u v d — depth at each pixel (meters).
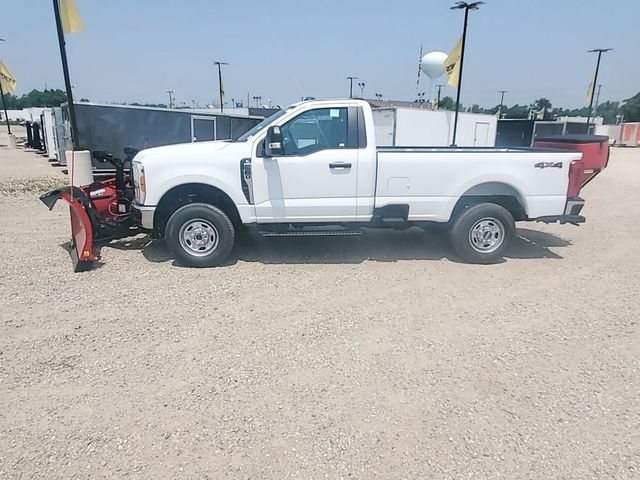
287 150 5.93
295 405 3.10
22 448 2.67
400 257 6.61
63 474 2.48
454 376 3.50
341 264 6.23
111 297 4.92
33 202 10.66
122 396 3.18
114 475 2.48
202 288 5.23
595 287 5.50
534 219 6.40
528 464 2.60
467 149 6.88
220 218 5.87
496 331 4.28
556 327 4.38
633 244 7.59
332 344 3.97
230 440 2.76
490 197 6.38
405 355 3.80
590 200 12.35
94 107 13.98
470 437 2.81
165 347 3.87
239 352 3.80
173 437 2.78
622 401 3.21
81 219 5.72
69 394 3.20
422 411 3.06
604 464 2.60
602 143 7.00
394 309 4.73
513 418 3.01
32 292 5.02
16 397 3.15
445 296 5.12
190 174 5.75
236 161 5.81
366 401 3.16
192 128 15.10
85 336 4.04
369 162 5.93
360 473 2.51
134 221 6.36
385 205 6.09
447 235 6.82
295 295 5.07
